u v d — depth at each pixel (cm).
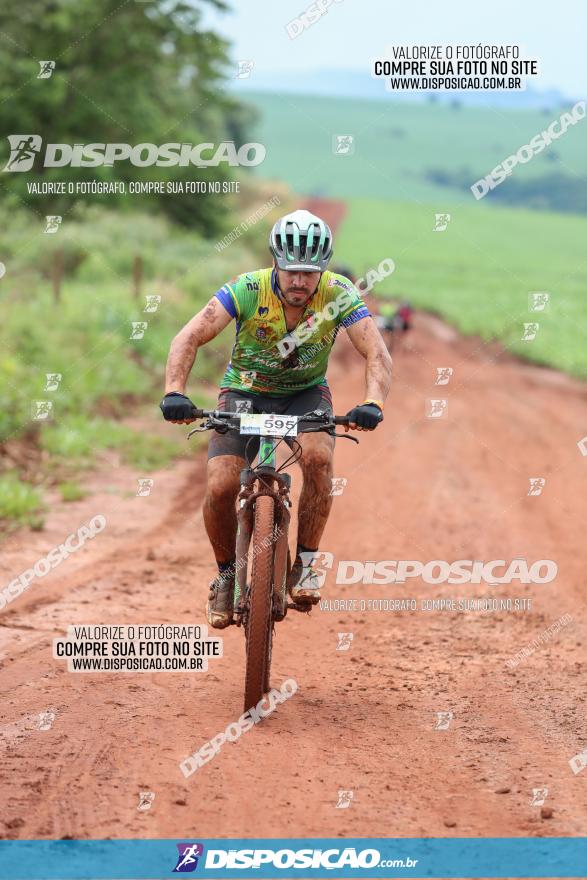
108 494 2347
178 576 1683
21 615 1406
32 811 780
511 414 4294
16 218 6003
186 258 6338
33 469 2508
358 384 5006
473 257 14675
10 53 7506
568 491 2612
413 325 8631
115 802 800
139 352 3978
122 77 7688
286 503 1022
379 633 1417
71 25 7400
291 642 1362
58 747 919
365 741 962
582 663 1268
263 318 1055
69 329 3788
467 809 802
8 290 4281
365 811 794
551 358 6869
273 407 1102
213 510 1048
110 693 1095
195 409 987
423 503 2391
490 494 2536
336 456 3011
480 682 1184
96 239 5884
